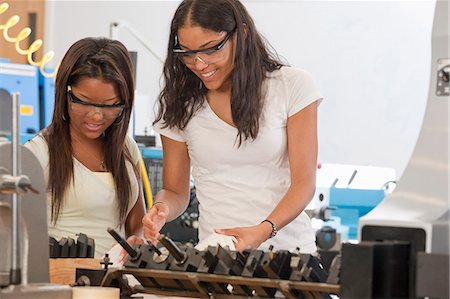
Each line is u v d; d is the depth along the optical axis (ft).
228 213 8.61
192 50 8.07
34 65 16.76
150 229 8.43
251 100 8.34
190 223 13.64
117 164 9.26
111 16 25.00
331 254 6.46
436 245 5.57
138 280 6.74
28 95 16.70
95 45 8.95
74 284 6.79
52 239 8.03
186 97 8.71
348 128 21.77
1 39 25.32
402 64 21.30
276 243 8.61
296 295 5.97
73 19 25.54
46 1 25.64
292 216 8.13
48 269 6.33
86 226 9.11
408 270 5.55
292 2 22.27
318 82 22.06
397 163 21.31
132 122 15.10
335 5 21.93
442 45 5.91
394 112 21.33
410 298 5.52
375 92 21.52
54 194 8.91
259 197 8.58
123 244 6.66
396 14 21.27
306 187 8.30
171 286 6.54
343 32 21.89
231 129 8.53
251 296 6.24
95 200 9.07
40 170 6.31
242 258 6.25
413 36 21.15
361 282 5.26
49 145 9.00
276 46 22.41
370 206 15.42
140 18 24.73
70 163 8.97
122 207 9.31
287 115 8.52
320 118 22.03
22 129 16.65
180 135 9.05
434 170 5.86
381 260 5.33
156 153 15.01
